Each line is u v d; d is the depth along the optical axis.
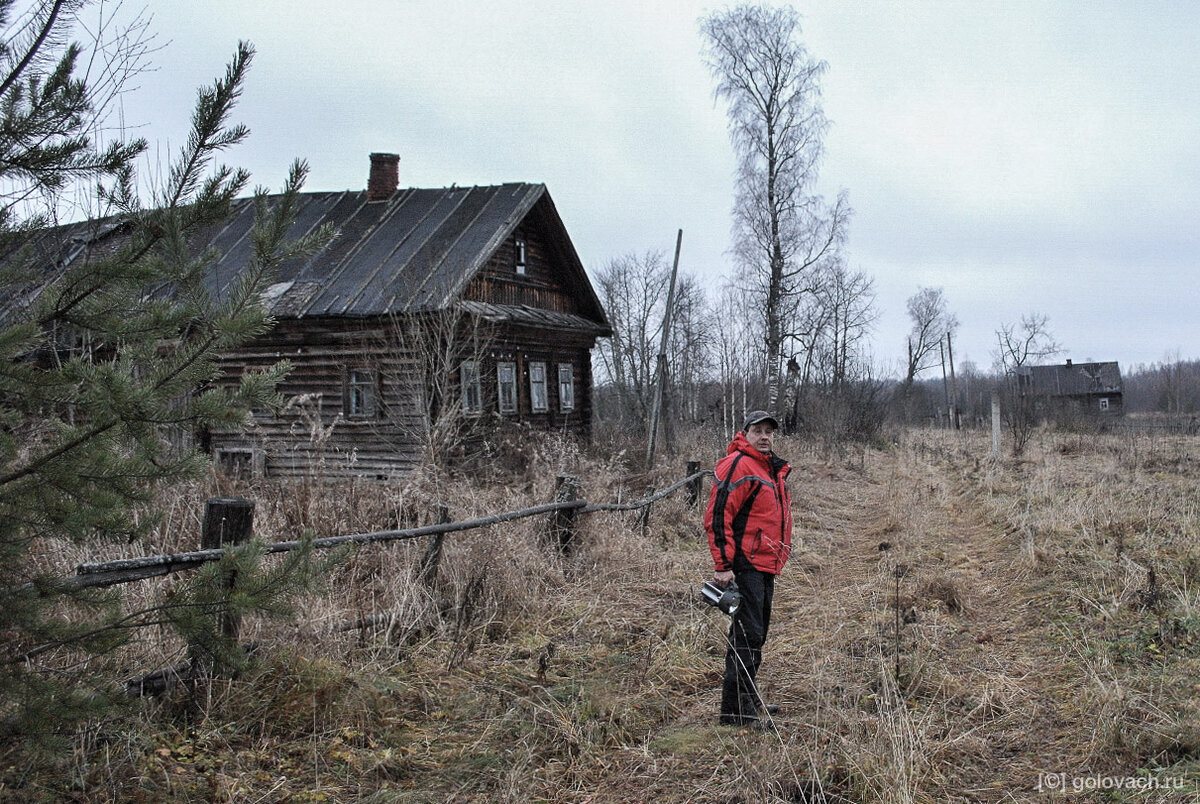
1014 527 9.30
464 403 14.13
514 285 18.28
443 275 15.00
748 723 4.36
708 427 21.03
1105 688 4.26
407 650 5.21
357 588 5.86
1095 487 10.92
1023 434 20.28
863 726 4.04
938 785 3.63
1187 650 4.81
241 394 3.13
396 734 4.21
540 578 6.77
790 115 24.58
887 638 5.64
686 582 7.46
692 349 33.41
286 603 3.39
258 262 3.19
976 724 4.30
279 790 3.60
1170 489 10.45
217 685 4.22
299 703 4.24
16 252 3.27
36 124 2.82
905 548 8.99
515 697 4.66
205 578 3.28
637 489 12.45
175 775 3.59
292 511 6.78
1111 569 6.58
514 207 17.16
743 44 24.39
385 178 19.45
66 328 3.06
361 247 17.28
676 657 5.43
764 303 26.45
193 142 3.07
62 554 4.87
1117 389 64.56
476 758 4.01
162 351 3.18
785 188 24.80
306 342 15.70
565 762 4.00
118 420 2.85
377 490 7.63
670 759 4.01
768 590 4.54
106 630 3.11
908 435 35.56
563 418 20.25
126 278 2.96
